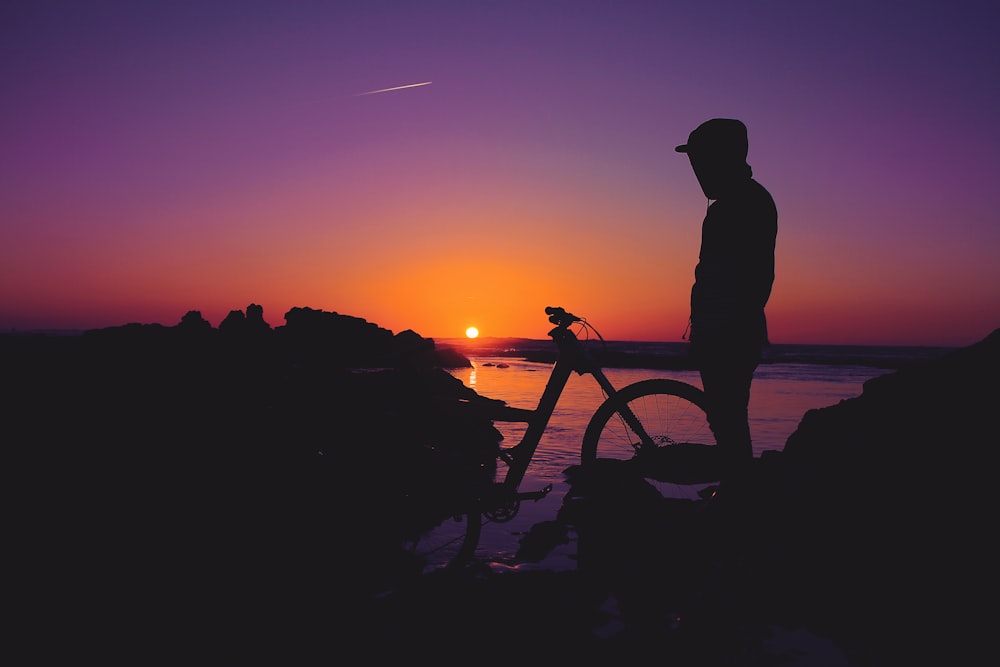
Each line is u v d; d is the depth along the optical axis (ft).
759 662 8.61
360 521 12.16
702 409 14.43
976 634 8.82
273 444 12.46
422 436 12.62
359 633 9.55
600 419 14.87
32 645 8.86
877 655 8.73
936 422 13.65
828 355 205.36
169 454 12.87
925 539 11.09
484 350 210.79
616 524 14.20
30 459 13.25
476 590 11.16
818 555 11.87
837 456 14.80
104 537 11.55
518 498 12.76
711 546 12.81
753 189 13.28
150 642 9.11
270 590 10.94
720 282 13.10
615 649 9.05
